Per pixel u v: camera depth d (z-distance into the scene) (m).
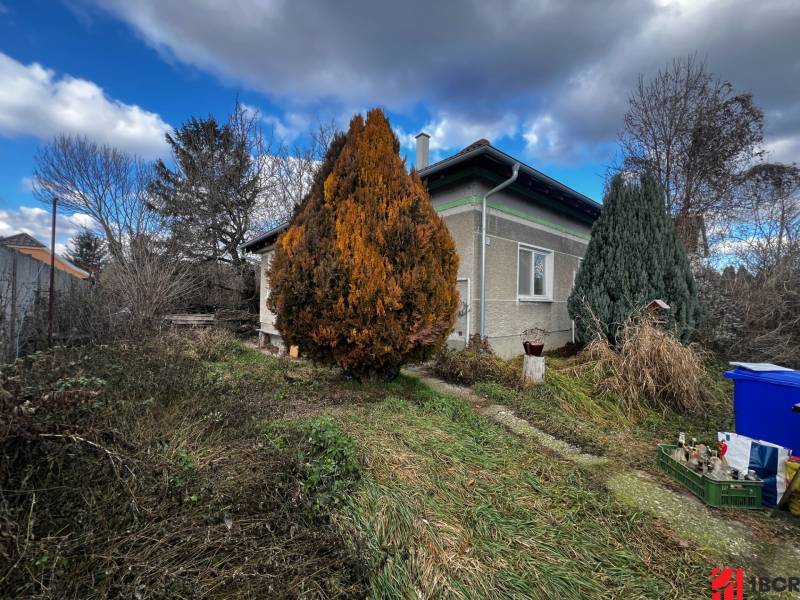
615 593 1.65
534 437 3.55
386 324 4.00
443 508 2.10
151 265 9.37
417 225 4.30
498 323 7.04
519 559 1.79
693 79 9.91
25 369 2.81
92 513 1.71
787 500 2.36
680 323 6.14
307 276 4.17
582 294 6.80
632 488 2.67
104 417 2.39
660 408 4.46
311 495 2.10
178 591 1.42
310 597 1.49
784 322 7.39
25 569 1.42
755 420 3.15
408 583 1.62
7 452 1.78
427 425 3.21
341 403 4.02
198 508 1.86
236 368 5.91
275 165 17.30
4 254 5.11
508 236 7.29
